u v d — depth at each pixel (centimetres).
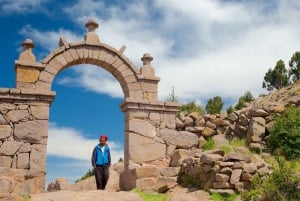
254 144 1268
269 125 1309
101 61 1327
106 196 991
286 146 1211
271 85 4134
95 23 1328
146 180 1155
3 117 1170
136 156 1286
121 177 1343
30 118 1191
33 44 1255
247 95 2842
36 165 1161
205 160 1045
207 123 1388
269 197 871
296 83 2081
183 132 1357
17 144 1162
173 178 1142
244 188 955
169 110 1355
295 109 1318
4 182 1005
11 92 1182
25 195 981
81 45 1303
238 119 1402
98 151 1210
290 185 882
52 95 1217
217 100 2689
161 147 1319
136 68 1354
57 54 1273
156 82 1370
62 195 974
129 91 1334
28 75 1230
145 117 1327
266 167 991
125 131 1328
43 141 1185
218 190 976
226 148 1233
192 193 1017
